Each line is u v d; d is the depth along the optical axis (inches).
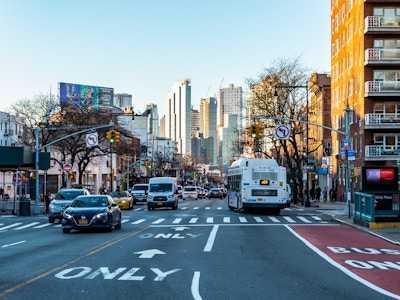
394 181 1093.1
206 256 633.6
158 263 572.1
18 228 1120.8
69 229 960.9
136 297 391.5
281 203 1453.0
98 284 444.8
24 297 390.9
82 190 1325.0
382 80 2145.7
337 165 2618.1
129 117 4879.4
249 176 1464.1
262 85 2292.1
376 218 1018.7
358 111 2219.5
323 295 405.7
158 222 1224.8
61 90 3582.7
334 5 2701.8
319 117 3046.3
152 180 1854.1
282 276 493.0
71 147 2273.6
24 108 2486.5
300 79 2283.5
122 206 1813.5
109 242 788.0
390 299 393.4
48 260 595.5
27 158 1702.8
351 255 652.7
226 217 1386.6
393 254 666.2
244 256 634.8
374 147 2094.0
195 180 6254.9
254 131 1563.7
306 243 785.6
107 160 3612.2
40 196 2598.4
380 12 2134.6
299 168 2319.1
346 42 2438.5
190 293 406.6
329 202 2479.1
